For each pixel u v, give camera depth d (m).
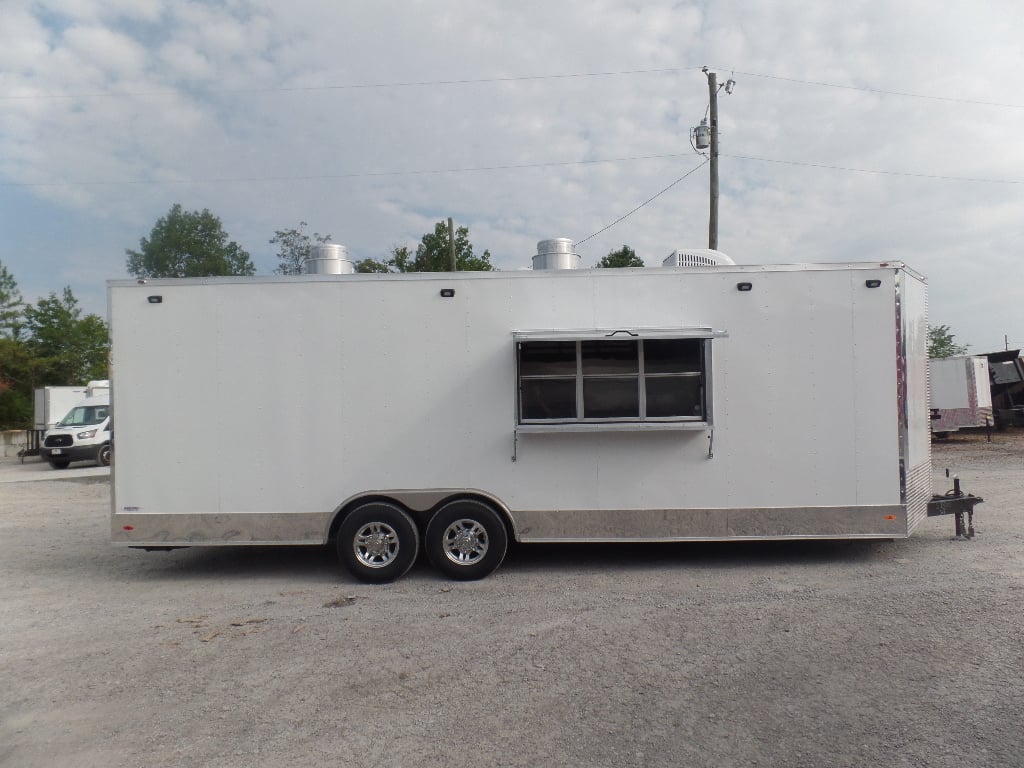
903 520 7.34
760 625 5.55
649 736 3.82
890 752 3.58
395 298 7.42
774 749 3.65
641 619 5.79
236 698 4.46
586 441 7.36
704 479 7.34
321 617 6.13
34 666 5.11
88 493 15.58
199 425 7.44
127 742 3.91
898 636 5.20
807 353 7.37
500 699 4.34
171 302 7.47
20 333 42.09
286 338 7.43
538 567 7.69
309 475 7.40
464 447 7.38
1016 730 3.76
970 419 22.00
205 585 7.36
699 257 8.41
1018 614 5.61
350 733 3.95
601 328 7.38
